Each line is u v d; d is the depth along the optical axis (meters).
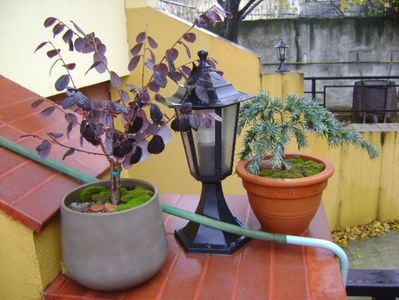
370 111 5.27
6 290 1.21
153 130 1.17
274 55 7.38
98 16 3.36
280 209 1.37
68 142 1.58
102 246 1.11
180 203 1.75
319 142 4.27
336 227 4.62
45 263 1.21
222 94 1.32
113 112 1.14
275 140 1.41
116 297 1.17
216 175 1.40
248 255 1.35
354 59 7.33
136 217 1.13
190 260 1.34
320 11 7.79
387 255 4.20
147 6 3.81
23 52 2.47
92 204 1.22
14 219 1.14
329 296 1.15
